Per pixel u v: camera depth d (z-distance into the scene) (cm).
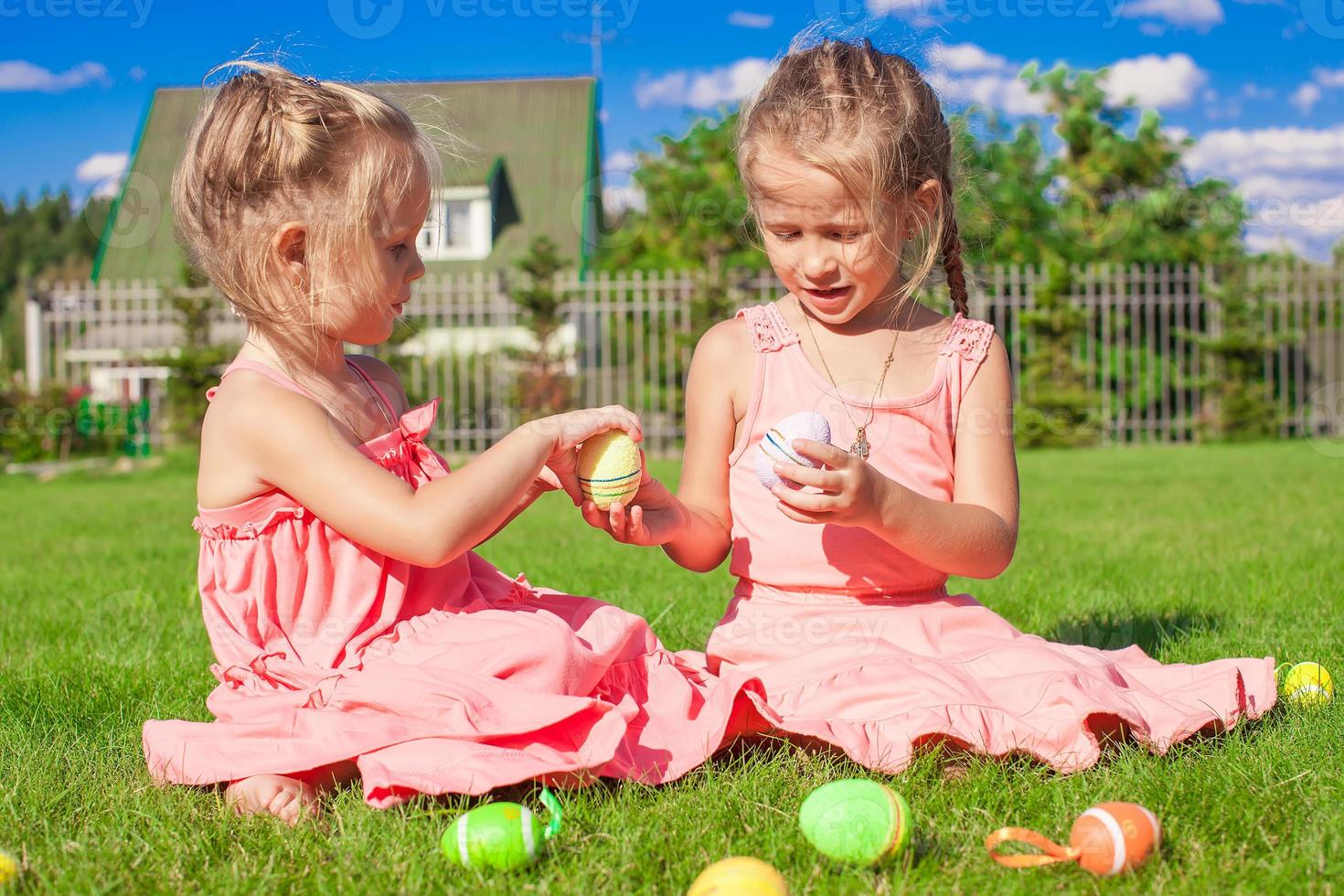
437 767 185
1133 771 198
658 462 1304
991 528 221
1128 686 224
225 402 214
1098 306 1686
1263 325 1641
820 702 211
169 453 1373
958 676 210
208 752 197
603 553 518
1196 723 209
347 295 214
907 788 192
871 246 217
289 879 163
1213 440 1548
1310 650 288
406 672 198
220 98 219
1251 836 171
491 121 2391
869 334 242
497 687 196
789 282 228
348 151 211
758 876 147
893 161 215
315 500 205
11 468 1273
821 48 230
